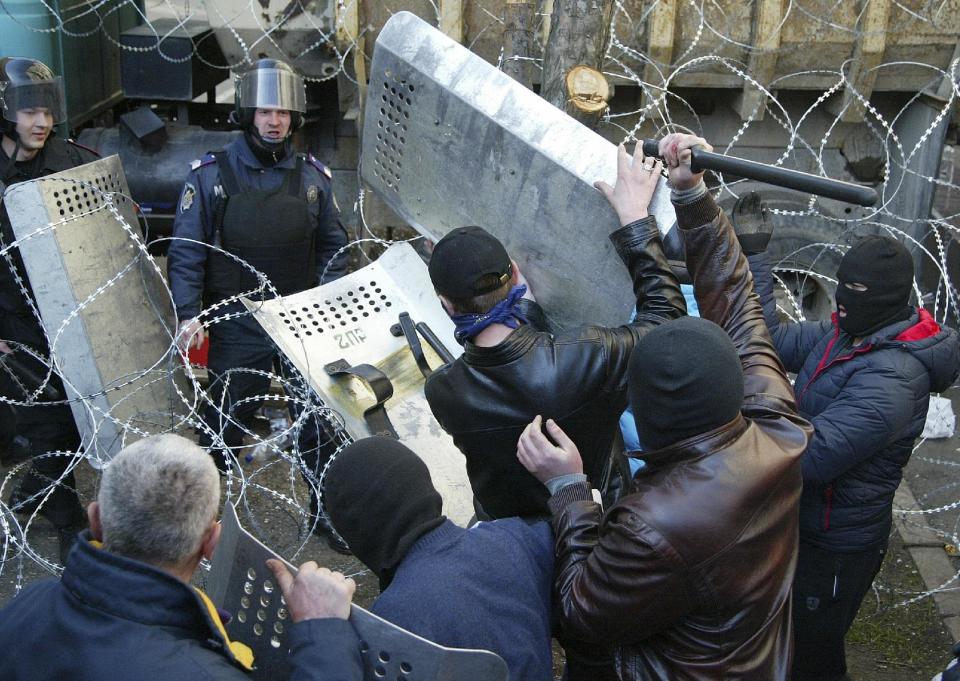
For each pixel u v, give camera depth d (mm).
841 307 2770
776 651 1794
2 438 4188
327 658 1513
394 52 2793
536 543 1840
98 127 5527
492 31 4398
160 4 5738
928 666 3373
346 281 3137
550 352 2068
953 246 5695
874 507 2752
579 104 3396
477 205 2738
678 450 1730
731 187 4855
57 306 3273
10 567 3660
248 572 1770
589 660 1975
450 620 1616
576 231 2539
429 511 1736
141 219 4977
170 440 1678
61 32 4961
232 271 3793
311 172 3834
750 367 2117
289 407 3783
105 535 1593
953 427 4793
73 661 1492
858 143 4902
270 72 3590
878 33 4402
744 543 1696
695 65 4527
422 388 2980
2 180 3438
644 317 2238
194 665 1485
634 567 1680
